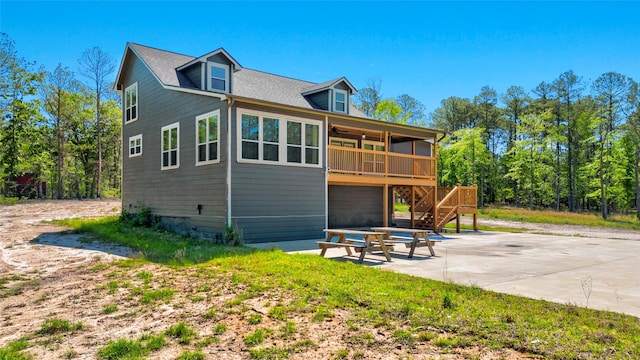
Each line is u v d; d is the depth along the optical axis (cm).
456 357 355
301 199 1358
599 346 364
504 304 515
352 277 681
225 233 1167
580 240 1476
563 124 4153
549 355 349
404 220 1945
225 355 381
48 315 518
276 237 1291
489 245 1275
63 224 1636
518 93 4778
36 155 3225
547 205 4531
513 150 4122
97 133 3356
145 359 373
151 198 1605
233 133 1212
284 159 1320
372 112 4375
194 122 1362
